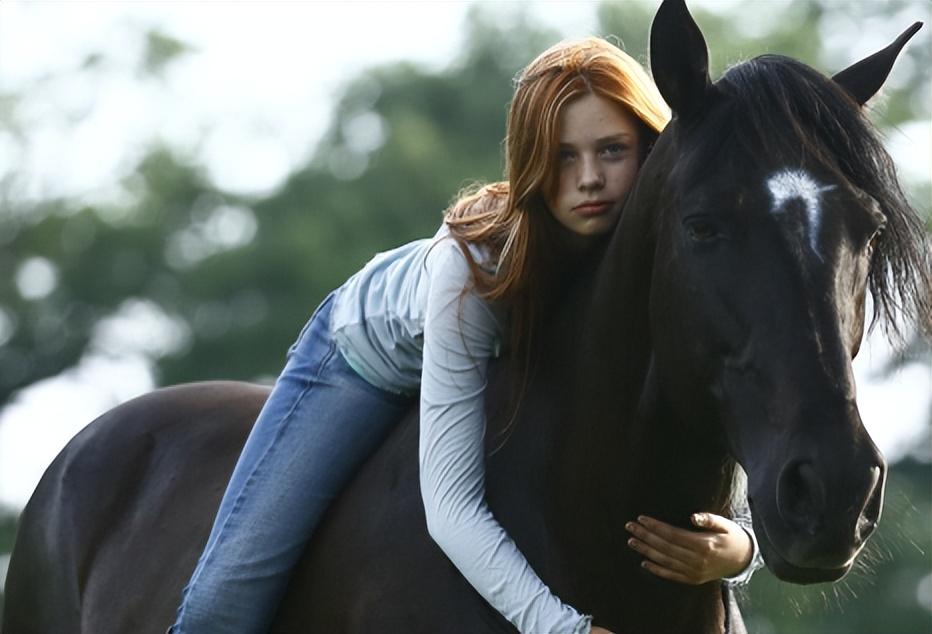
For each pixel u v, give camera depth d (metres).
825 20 36.00
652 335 5.17
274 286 31.67
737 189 4.82
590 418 5.44
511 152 5.52
